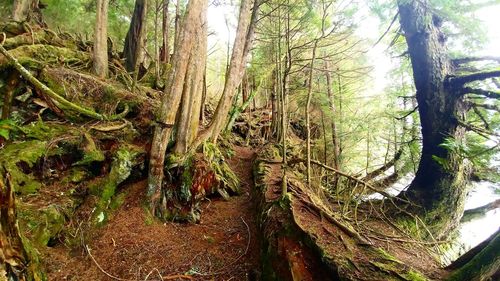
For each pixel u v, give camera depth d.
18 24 8.50
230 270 4.64
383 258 3.65
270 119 16.50
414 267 3.67
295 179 7.21
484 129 6.01
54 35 9.30
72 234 4.40
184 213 5.81
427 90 6.95
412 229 6.45
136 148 6.17
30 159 4.71
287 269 3.77
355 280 3.14
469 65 7.55
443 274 3.47
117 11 14.45
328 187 10.22
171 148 6.15
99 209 4.95
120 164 5.59
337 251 3.73
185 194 5.93
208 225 5.91
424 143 7.09
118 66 10.49
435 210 6.68
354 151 12.89
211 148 7.33
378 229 6.03
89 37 15.01
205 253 5.02
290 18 8.89
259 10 10.28
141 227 5.16
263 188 6.64
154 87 11.17
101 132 6.12
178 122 6.14
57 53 8.16
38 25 9.60
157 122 5.39
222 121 7.69
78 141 5.54
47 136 5.43
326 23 8.06
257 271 4.49
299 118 17.11
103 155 5.69
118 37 15.61
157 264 4.53
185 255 4.87
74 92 6.78
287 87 11.14
